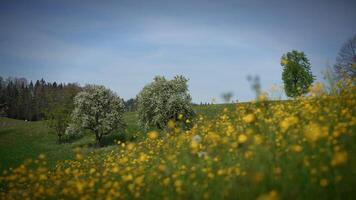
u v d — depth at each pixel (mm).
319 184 5805
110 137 42156
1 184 14500
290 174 6359
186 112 31828
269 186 6203
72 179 11094
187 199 7031
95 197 8695
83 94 41062
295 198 5605
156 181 8781
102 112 40188
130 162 11852
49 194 10023
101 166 14727
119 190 8508
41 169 11562
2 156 36469
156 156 11703
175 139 12164
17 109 117562
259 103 10266
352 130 7133
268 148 7375
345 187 5594
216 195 6723
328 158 6383
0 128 58719
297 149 6754
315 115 8570
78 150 14609
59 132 44250
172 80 35375
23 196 10688
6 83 175125
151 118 35312
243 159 7602
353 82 10211
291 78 34875
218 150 9039
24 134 50875
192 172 8250
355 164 5945
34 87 144375
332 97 9508
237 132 9555
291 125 8344
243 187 6391
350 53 31031
